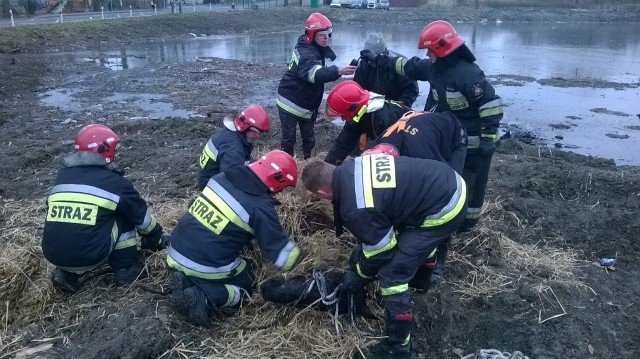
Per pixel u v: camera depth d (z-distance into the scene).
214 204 3.56
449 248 4.58
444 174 3.31
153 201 5.70
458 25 35.47
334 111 4.24
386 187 3.18
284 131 6.55
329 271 3.88
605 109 11.68
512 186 6.36
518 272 4.48
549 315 4.00
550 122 10.62
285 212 4.39
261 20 33.16
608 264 4.79
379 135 4.32
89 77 15.19
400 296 3.30
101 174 3.89
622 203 6.00
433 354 3.70
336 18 37.19
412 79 5.02
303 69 6.02
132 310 3.64
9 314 3.86
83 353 3.32
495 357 3.47
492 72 16.55
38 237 4.74
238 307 3.84
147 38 26.00
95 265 3.91
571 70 16.94
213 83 14.16
